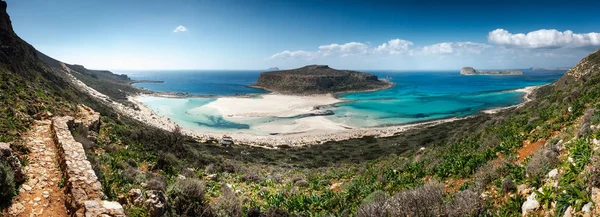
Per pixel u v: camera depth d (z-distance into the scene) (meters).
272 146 46.88
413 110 87.94
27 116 14.17
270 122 69.31
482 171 10.02
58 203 7.52
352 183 14.11
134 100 96.94
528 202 6.63
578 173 6.62
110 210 6.67
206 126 65.25
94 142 13.40
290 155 37.03
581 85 22.28
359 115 79.50
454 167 11.98
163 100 107.06
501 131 16.89
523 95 116.94
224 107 90.38
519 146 12.31
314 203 11.30
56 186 8.28
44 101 18.56
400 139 47.22
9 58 28.23
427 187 8.34
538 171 7.81
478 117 55.59
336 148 43.94
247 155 34.06
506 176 8.72
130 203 7.94
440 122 66.62
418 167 14.41
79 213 6.58
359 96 130.62
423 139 42.44
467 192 7.73
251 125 66.31
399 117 76.75
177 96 120.88
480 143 16.16
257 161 30.38
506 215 6.76
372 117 76.69
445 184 10.98
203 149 32.56
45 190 7.97
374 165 21.14
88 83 97.50
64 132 12.04
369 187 12.52
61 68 100.25
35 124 13.90
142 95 119.44
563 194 6.00
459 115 77.62
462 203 7.21
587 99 14.90
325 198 11.84
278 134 58.22
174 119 72.25
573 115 12.96
